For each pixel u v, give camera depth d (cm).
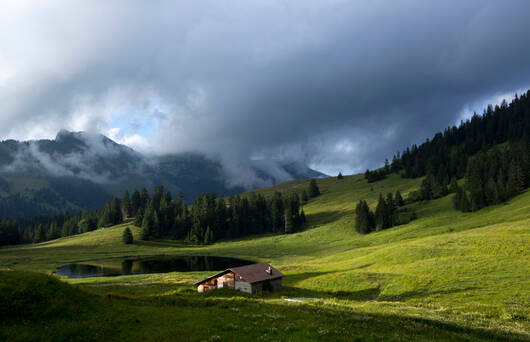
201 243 17938
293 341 1706
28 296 2038
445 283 4400
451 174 19738
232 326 1994
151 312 2345
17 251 14188
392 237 11488
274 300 3509
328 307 2945
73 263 11725
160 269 10362
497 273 4478
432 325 2298
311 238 15225
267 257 12169
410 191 19138
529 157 15112
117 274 9450
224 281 5684
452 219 11912
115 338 1758
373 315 2555
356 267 7144
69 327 1795
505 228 7619
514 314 2786
